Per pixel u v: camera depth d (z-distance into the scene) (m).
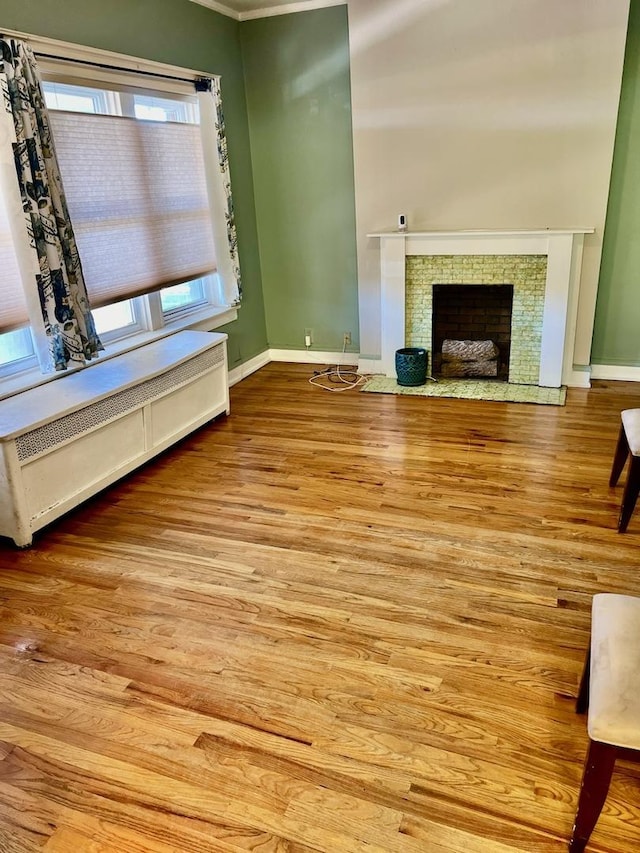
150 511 3.15
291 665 2.12
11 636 2.30
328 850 1.53
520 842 1.54
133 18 3.68
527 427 3.96
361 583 2.53
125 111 3.77
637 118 4.07
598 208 4.19
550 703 1.93
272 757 1.78
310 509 3.11
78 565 2.72
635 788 1.67
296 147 4.91
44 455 2.85
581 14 3.83
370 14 4.25
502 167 4.30
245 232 5.11
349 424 4.16
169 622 2.35
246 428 4.18
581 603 2.36
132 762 1.78
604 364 4.73
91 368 3.52
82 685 2.07
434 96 4.30
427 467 3.49
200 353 3.93
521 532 2.83
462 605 2.38
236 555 2.75
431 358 4.89
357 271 5.04
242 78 4.85
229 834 1.57
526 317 4.50
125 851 1.54
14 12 2.94
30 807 1.66
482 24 4.04
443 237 4.45
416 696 1.97
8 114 2.84
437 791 1.67
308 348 5.50
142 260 3.94
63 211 3.15
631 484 2.70
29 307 3.07
